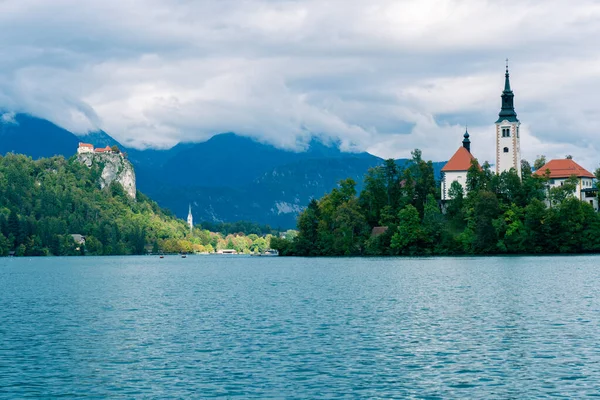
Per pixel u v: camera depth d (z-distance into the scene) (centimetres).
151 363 5978
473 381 5303
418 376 5469
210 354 6312
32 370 5766
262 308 9638
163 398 4953
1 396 5038
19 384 5338
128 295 12169
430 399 4881
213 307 9894
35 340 7125
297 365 5853
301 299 10788
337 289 12469
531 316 8400
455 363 5869
